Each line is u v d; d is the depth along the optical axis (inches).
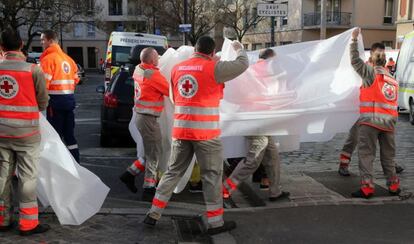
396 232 191.6
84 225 201.5
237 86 222.8
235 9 1526.8
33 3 1299.2
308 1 1620.3
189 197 249.3
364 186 233.3
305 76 233.9
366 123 230.1
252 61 259.0
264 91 225.9
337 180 271.9
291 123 227.9
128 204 234.1
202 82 183.3
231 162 259.8
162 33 1428.4
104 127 381.1
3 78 180.9
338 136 436.1
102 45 2481.5
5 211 191.2
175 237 191.3
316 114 233.1
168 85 233.6
